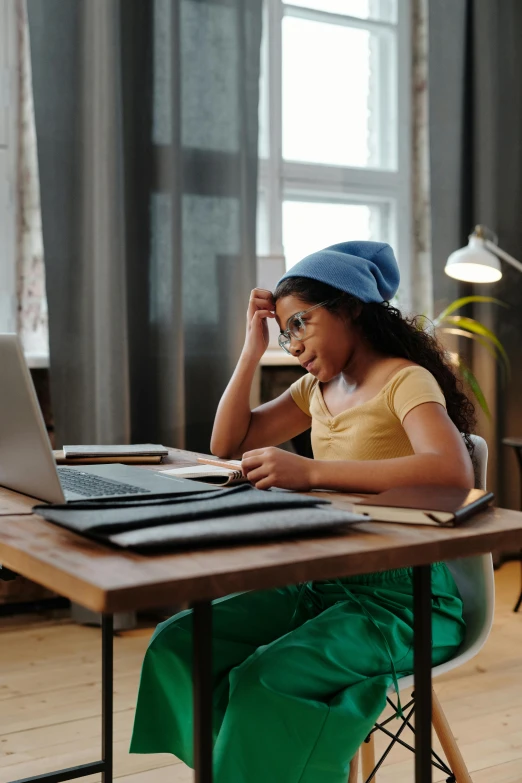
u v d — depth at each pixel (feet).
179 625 4.03
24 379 3.37
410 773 5.89
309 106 12.16
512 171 12.19
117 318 9.10
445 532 3.19
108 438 9.11
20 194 10.09
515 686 7.54
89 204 9.09
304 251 12.23
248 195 10.24
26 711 6.91
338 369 4.85
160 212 9.62
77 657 8.21
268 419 5.79
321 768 3.41
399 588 4.31
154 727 3.96
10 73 9.92
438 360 5.05
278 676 3.50
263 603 4.34
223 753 3.40
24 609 9.59
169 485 3.85
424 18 12.39
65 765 5.98
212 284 10.11
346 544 2.99
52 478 3.46
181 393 9.67
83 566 2.65
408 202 12.64
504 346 12.29
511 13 12.08
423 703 3.22
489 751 6.24
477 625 4.32
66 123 9.11
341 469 3.99
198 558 2.76
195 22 9.94
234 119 10.09
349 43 12.38
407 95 12.54
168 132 9.55
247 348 5.76
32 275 10.09
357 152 12.57
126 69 9.46
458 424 5.01
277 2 11.56
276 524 3.02
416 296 12.74
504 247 12.19
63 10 9.05
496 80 11.93
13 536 3.10
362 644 3.82
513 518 3.45
